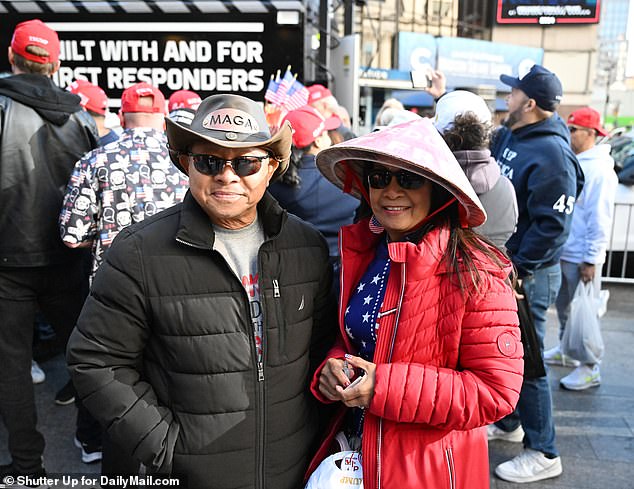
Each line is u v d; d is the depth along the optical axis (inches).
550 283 107.9
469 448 56.4
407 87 494.6
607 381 150.1
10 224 92.8
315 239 61.9
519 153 105.0
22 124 92.4
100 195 89.9
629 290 233.6
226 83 171.9
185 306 54.1
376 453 55.5
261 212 58.2
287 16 167.6
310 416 62.0
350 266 62.4
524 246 102.0
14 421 95.3
